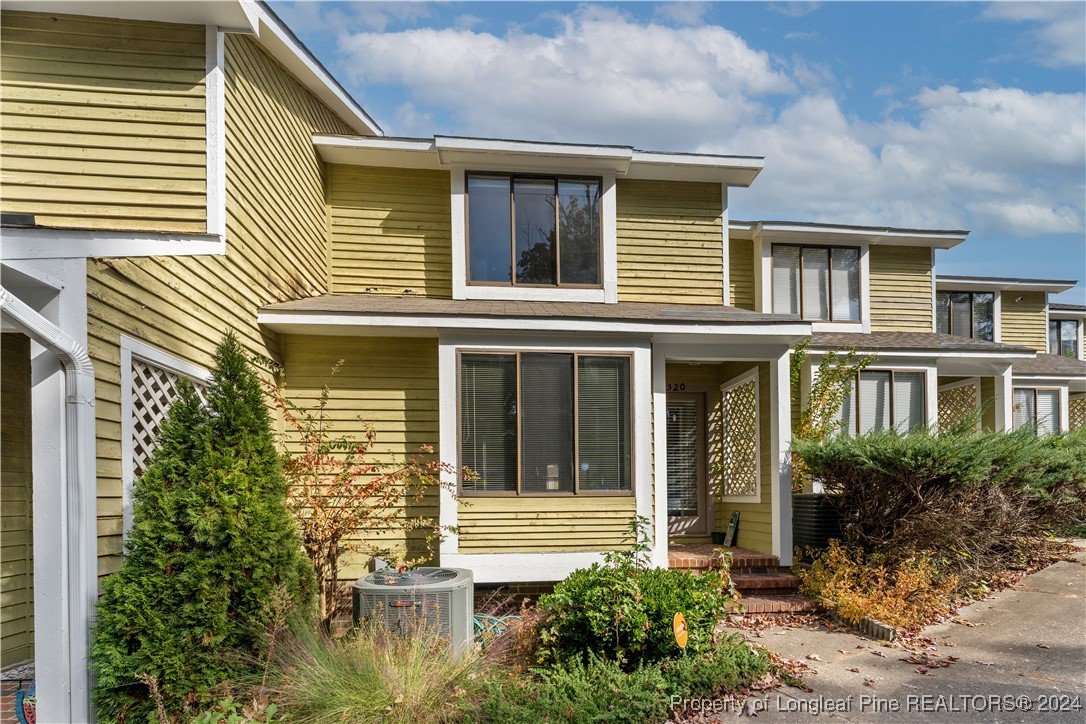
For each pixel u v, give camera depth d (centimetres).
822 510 902
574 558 807
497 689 479
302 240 886
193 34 628
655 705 491
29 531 646
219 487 486
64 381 433
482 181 967
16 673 596
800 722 492
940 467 797
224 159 633
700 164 1021
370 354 864
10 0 585
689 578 636
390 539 843
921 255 1444
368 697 446
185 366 577
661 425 882
